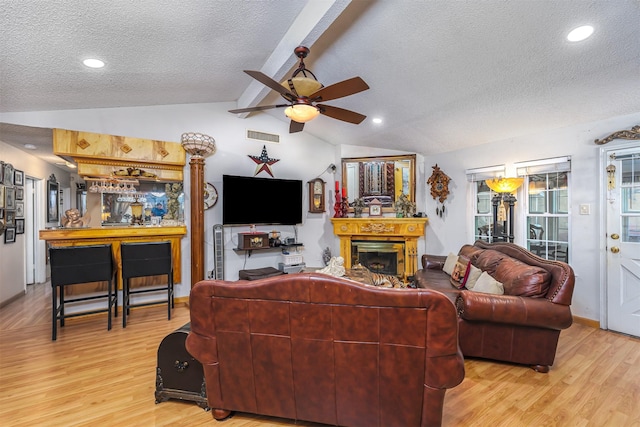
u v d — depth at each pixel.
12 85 2.73
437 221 5.04
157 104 4.01
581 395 2.08
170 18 2.14
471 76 2.83
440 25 2.22
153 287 3.99
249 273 4.44
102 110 3.71
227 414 1.86
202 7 2.09
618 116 3.18
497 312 2.32
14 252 4.36
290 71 3.20
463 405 1.97
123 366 2.47
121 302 3.79
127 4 1.91
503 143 4.19
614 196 3.21
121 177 3.86
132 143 3.82
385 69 2.94
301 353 1.64
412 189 5.18
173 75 3.17
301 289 1.58
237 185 4.53
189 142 4.00
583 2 1.85
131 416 1.88
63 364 2.49
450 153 4.87
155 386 2.16
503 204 3.89
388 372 1.56
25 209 5.03
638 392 2.11
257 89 3.68
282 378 1.69
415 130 4.33
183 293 4.20
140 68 2.86
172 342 1.98
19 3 1.73
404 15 2.18
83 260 3.08
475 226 4.62
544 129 3.73
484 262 3.31
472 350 2.50
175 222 4.14
